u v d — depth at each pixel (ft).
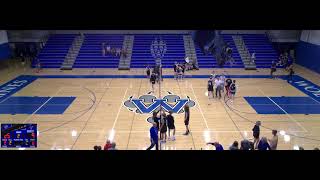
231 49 85.97
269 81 73.15
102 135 42.39
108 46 92.02
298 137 41.81
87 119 48.34
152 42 96.73
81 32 98.78
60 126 45.52
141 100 57.77
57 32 98.89
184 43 95.76
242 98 59.41
